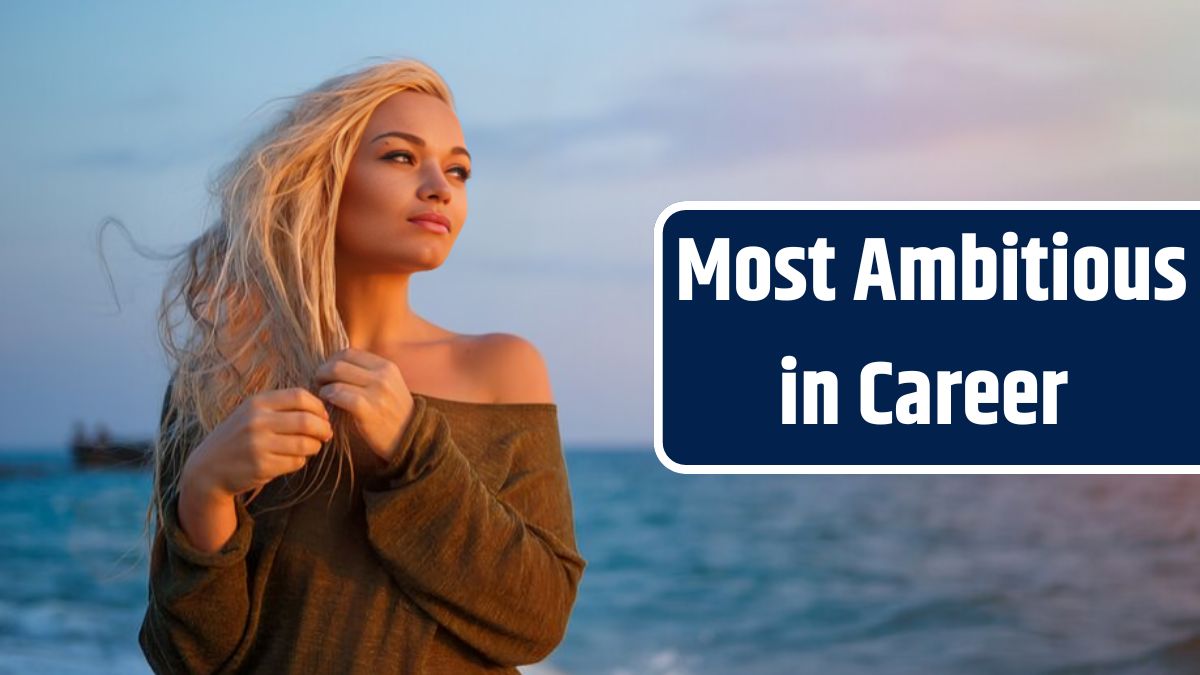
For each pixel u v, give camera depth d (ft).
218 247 6.00
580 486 118.73
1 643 27.68
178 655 5.55
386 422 5.25
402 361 6.08
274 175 5.74
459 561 5.36
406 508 5.29
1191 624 47.14
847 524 80.53
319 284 5.77
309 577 5.54
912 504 84.79
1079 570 59.31
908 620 51.78
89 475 101.45
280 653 5.50
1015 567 61.21
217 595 5.37
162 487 5.91
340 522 5.60
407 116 5.88
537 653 5.68
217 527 5.29
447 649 5.57
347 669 5.41
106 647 27.84
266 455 5.08
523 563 5.47
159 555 5.57
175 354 6.02
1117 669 42.65
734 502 94.32
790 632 51.96
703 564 70.69
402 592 5.52
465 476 5.38
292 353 5.68
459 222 6.01
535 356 6.29
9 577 56.08
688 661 47.67
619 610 58.70
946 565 63.21
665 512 93.66
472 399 6.06
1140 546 64.08
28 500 97.50
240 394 5.74
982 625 49.75
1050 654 44.29
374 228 5.82
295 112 5.90
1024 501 80.84
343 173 5.81
